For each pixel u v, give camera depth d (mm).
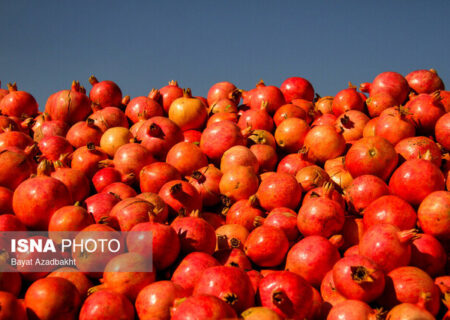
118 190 2145
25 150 2229
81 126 2443
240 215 2111
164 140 2344
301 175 2191
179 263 1905
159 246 1881
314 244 1930
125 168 2244
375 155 2129
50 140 2344
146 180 2176
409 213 1975
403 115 2248
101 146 2387
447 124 2229
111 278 1846
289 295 1809
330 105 2646
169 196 2090
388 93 2504
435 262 1910
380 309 1791
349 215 2094
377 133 2277
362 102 2527
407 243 1879
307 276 1921
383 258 1872
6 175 2119
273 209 2094
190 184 2127
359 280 1811
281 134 2398
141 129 2377
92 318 1784
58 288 1803
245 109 2645
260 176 2232
